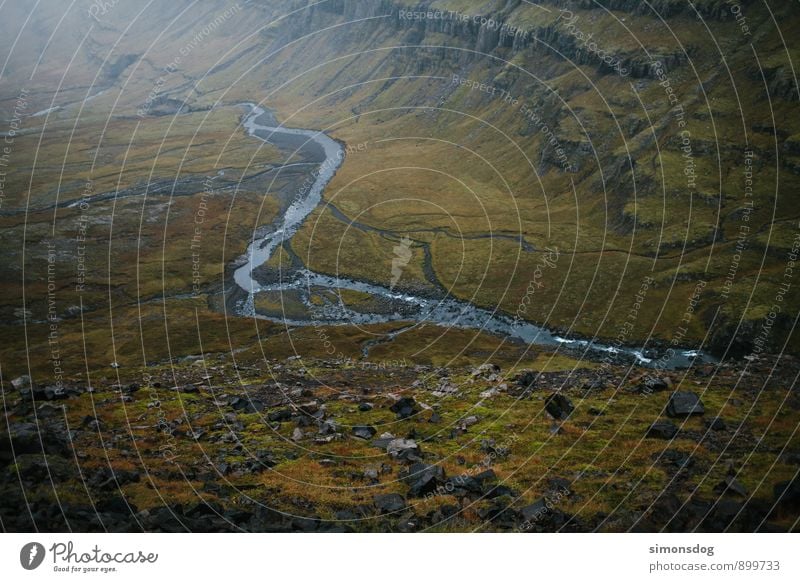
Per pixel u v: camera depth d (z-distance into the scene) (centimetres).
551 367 10244
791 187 17450
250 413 5184
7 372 10038
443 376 6794
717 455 3922
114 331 12650
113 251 18462
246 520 3097
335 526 3106
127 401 5416
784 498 3219
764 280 13450
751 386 5503
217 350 10956
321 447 4359
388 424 4897
